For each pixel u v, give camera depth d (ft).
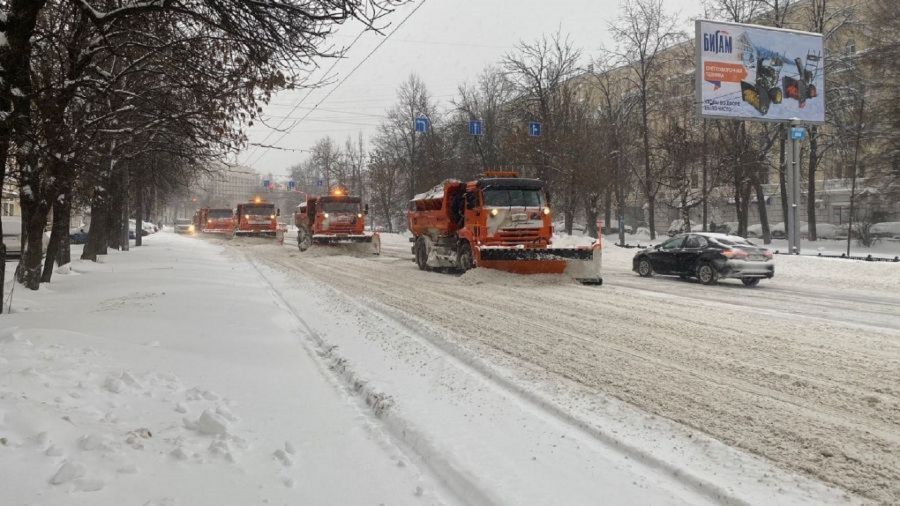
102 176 46.06
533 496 11.12
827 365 21.44
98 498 9.68
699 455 13.26
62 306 33.22
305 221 99.30
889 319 31.63
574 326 29.50
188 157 39.93
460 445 13.53
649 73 127.75
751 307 36.19
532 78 122.83
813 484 11.85
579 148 111.86
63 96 30.04
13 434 11.16
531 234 54.80
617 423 15.37
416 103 160.15
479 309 35.12
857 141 98.07
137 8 24.09
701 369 20.95
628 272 65.46
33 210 38.24
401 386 18.52
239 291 43.42
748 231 146.30
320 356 23.57
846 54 115.24
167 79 32.73
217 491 10.59
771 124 123.85
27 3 24.58
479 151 143.02
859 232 114.42
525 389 18.43
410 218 70.54
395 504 10.75
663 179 121.90
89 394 14.48
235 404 15.97
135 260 72.43
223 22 24.17
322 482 11.53
